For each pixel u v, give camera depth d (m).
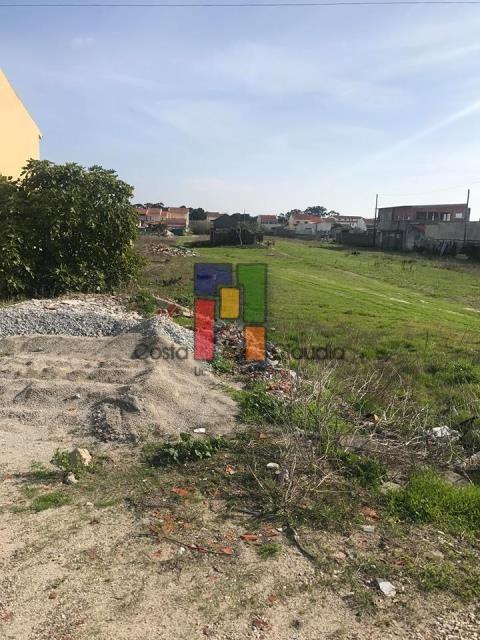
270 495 3.99
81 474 4.26
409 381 7.12
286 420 5.24
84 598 2.92
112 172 13.13
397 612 2.92
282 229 73.12
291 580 3.13
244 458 4.61
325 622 2.82
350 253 39.41
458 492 4.18
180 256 29.55
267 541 3.49
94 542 3.42
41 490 4.04
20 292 11.23
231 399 5.99
